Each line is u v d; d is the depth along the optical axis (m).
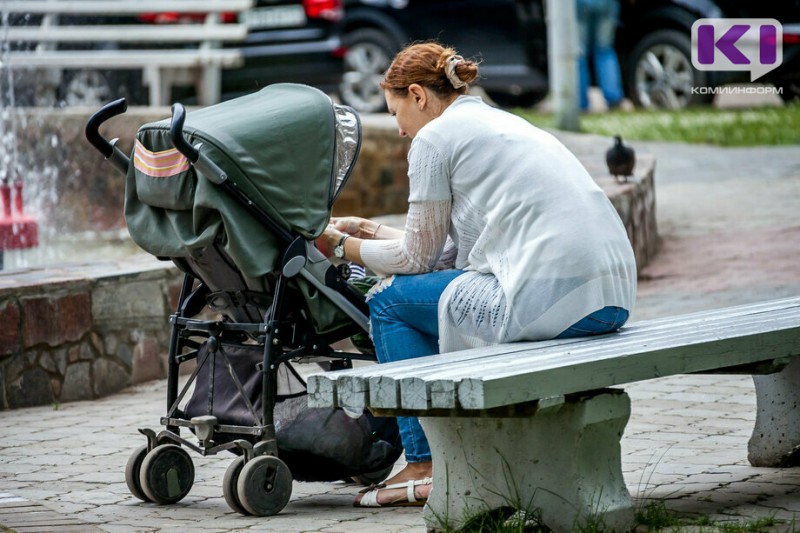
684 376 18.59
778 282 24.83
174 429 13.16
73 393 19.06
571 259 11.35
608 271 11.45
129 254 31.88
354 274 13.94
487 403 9.43
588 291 11.35
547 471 10.76
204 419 12.45
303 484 14.05
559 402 10.02
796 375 13.09
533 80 47.06
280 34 48.06
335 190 12.95
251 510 12.16
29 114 37.31
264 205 12.16
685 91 47.56
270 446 12.39
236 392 12.84
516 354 10.70
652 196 29.42
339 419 12.68
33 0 45.28
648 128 45.06
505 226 11.59
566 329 11.42
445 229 12.07
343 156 13.08
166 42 47.38
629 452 14.20
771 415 13.28
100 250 32.66
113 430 16.75
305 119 12.55
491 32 47.06
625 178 27.77
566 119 43.94
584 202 11.59
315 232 12.51
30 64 44.75
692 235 30.17
